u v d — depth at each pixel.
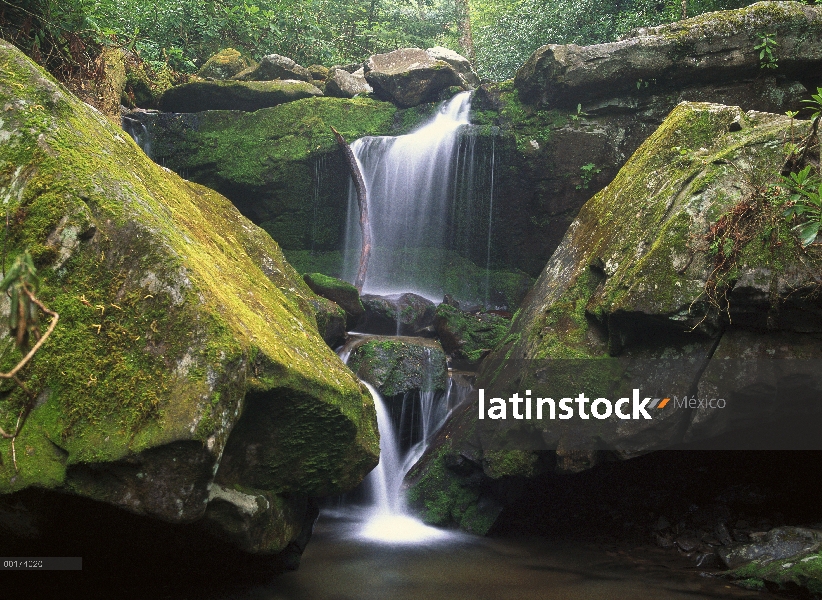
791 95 7.62
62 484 2.51
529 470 4.91
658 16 11.01
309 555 4.59
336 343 6.62
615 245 4.95
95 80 7.12
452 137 8.90
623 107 8.23
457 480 5.52
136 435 2.54
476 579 4.22
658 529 5.09
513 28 14.39
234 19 11.69
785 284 4.07
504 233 9.01
